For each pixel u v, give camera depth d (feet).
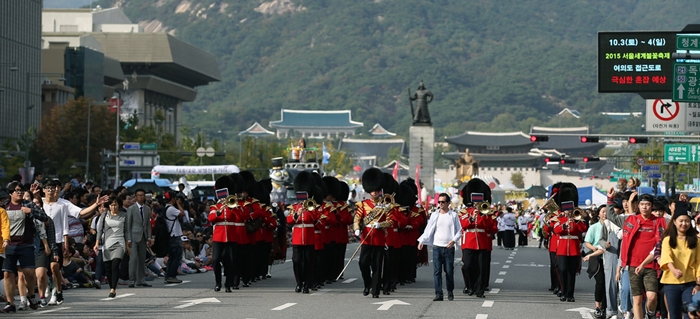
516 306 128.98
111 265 135.13
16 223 116.88
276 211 176.76
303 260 143.95
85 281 149.07
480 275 140.15
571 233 136.77
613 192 116.47
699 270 91.71
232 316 113.39
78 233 152.56
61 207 127.85
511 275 192.75
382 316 114.93
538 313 120.88
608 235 115.55
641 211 102.17
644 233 101.55
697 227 120.47
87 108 592.60
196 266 186.60
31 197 125.70
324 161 368.27
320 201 146.00
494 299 138.41
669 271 92.79
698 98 177.58
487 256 140.87
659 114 222.89
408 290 152.46
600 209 117.91
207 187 366.84
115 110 632.79
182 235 170.81
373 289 137.80
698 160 292.81
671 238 92.17
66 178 583.58
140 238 150.20
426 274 191.62
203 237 199.72
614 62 190.70
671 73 189.37
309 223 144.15
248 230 146.72
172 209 160.56
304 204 144.36
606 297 116.06
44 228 120.06
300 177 144.97
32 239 118.52
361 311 119.96
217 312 117.29
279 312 118.01
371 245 138.21
